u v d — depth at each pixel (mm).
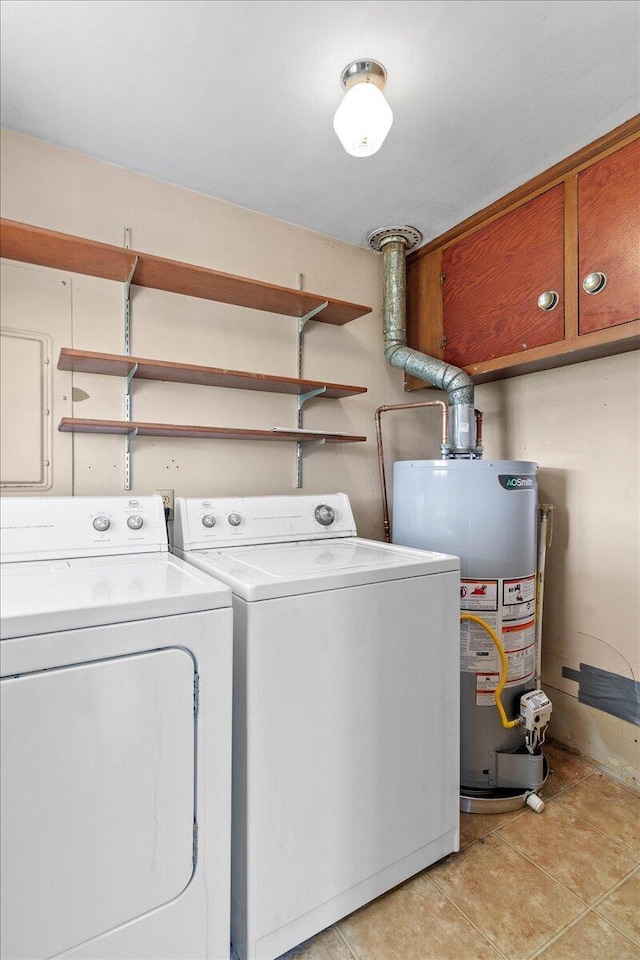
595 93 1450
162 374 1802
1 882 889
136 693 1004
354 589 1297
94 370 1724
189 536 1646
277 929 1172
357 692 1299
